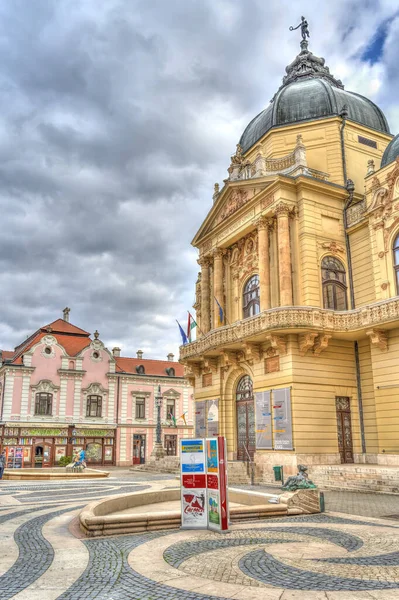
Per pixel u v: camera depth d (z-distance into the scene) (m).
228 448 31.03
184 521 12.80
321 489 22.52
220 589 7.76
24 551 10.32
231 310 33.44
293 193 28.97
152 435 55.34
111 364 55.06
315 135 32.94
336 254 28.92
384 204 26.81
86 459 51.12
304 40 42.09
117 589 7.80
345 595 7.39
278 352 27.08
